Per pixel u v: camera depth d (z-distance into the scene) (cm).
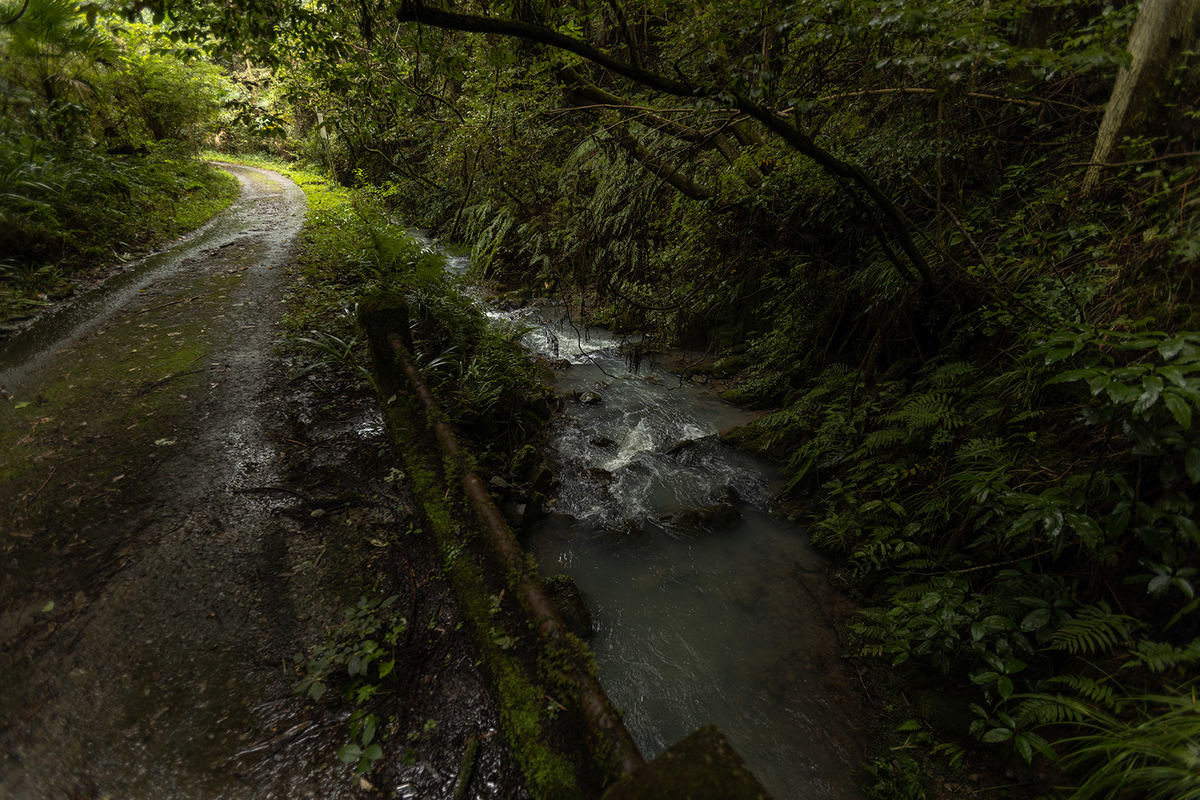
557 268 846
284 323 536
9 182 614
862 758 242
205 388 414
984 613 252
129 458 329
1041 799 205
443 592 257
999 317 324
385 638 228
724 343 675
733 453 497
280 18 376
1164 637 214
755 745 247
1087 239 312
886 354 463
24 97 770
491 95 609
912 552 304
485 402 439
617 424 541
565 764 173
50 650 213
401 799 177
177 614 234
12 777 171
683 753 122
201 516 291
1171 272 255
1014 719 209
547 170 802
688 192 542
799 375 545
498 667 211
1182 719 174
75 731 187
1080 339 199
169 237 820
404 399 378
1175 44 291
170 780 176
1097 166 316
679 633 307
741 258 523
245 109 545
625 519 402
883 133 422
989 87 414
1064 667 235
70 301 544
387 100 571
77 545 263
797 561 368
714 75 306
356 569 267
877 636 289
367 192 1337
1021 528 225
